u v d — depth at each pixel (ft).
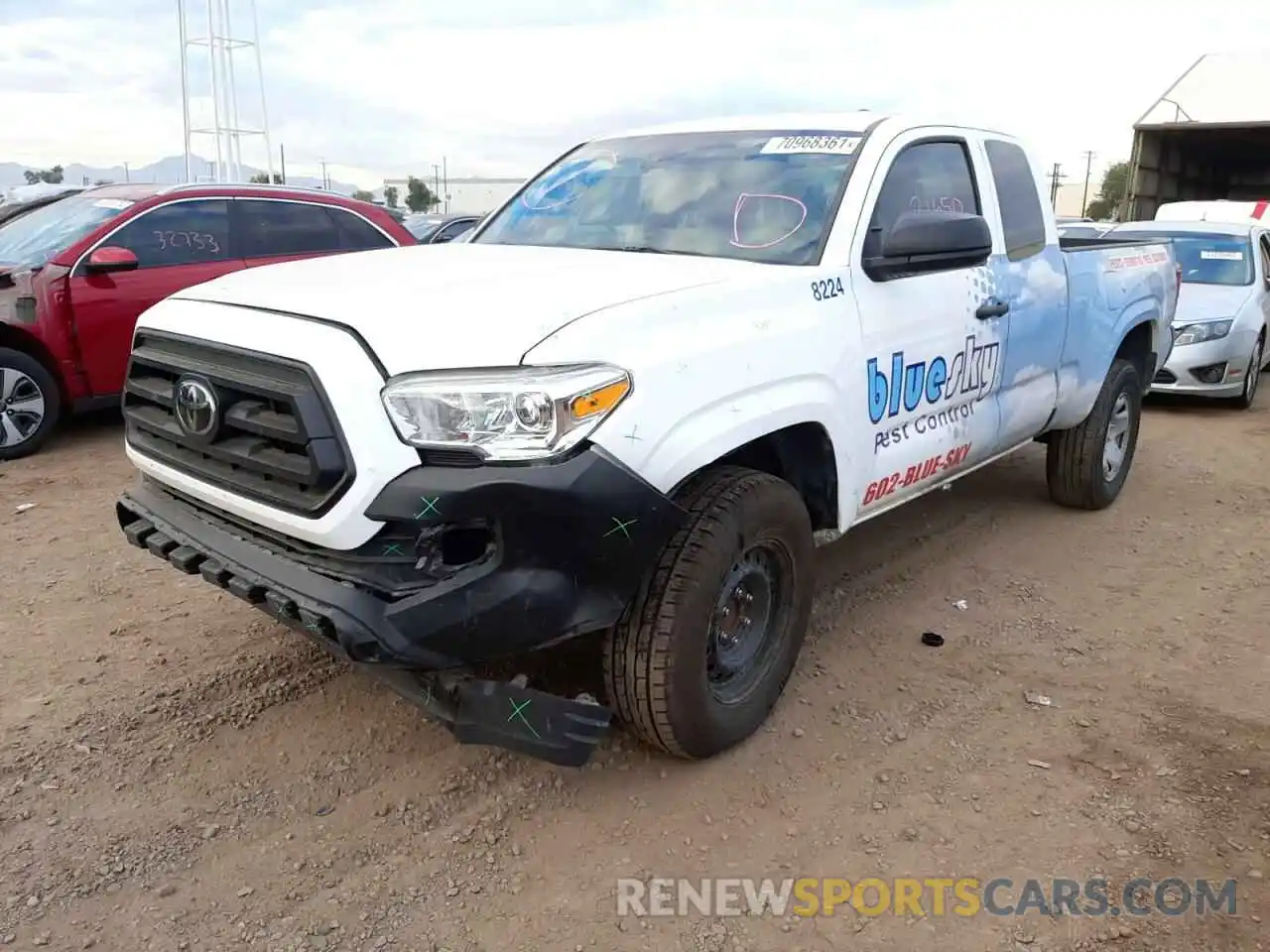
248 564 9.45
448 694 9.13
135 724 11.56
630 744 11.34
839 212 12.09
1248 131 51.96
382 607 8.56
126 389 11.28
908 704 12.35
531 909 8.89
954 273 13.67
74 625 14.07
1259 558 17.81
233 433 9.68
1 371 22.11
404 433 8.53
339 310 9.27
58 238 23.90
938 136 14.08
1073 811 10.31
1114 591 16.14
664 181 13.64
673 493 10.12
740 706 11.02
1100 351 17.97
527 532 8.64
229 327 9.67
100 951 8.29
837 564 16.92
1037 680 13.06
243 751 11.10
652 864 9.48
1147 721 12.08
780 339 10.64
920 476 13.66
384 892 9.06
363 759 11.01
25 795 10.22
